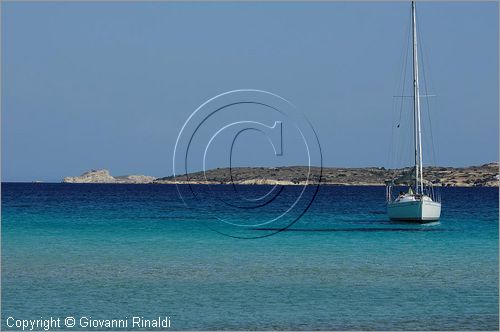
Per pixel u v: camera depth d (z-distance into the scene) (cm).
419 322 7381
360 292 8988
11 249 13262
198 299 8500
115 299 8469
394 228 18400
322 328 7131
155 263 11462
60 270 10631
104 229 17700
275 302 8356
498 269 11025
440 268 11138
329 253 12962
